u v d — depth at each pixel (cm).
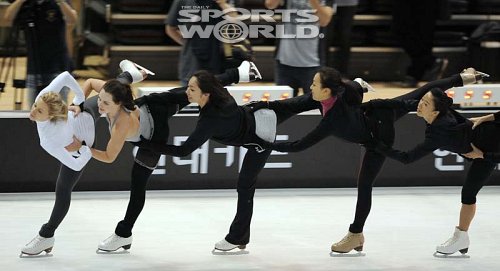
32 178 1931
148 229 1772
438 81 1669
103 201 1928
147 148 1548
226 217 1867
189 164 1995
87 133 1567
